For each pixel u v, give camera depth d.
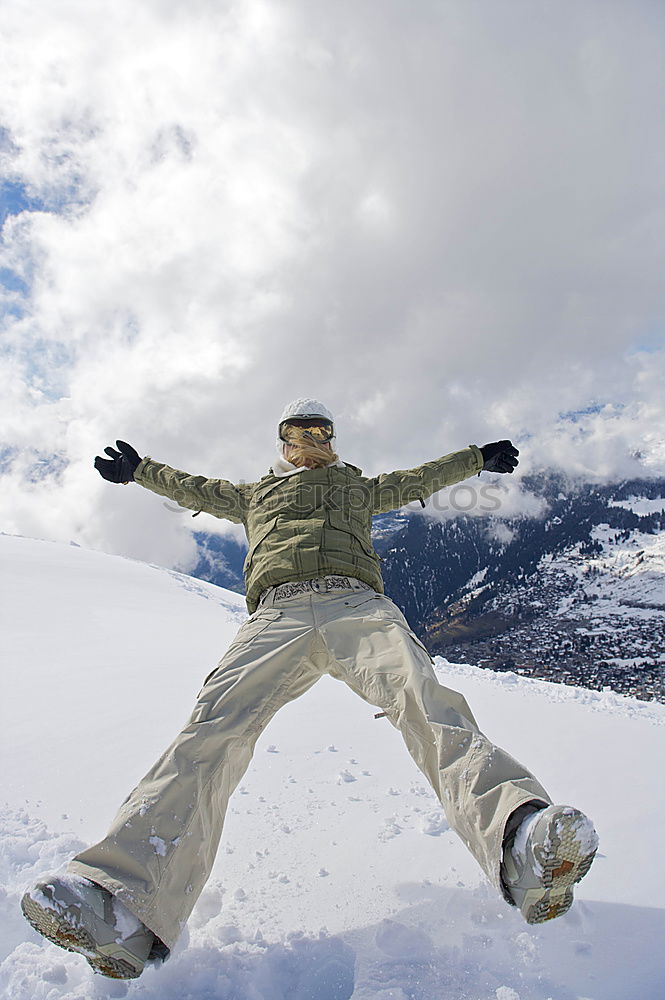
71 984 1.75
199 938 1.95
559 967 1.79
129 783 3.17
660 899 2.13
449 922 2.02
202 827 1.76
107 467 2.79
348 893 2.21
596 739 4.27
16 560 15.74
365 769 3.43
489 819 1.64
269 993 1.74
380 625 2.13
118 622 10.38
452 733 1.81
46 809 2.83
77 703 4.76
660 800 3.05
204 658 7.64
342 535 2.38
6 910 2.08
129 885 1.59
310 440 2.60
